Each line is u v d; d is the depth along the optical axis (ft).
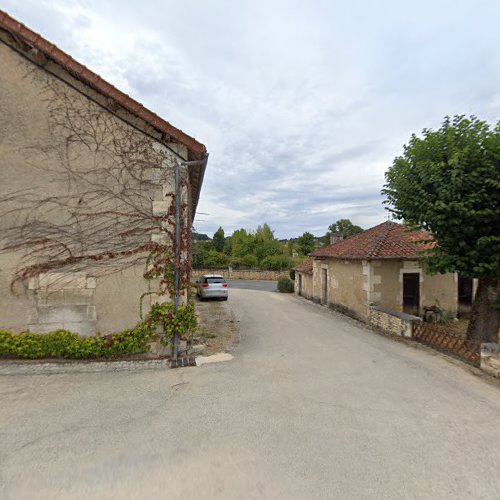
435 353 23.34
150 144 20.38
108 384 15.72
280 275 115.03
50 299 18.95
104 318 19.45
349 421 12.64
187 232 21.43
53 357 18.72
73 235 19.29
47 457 9.73
